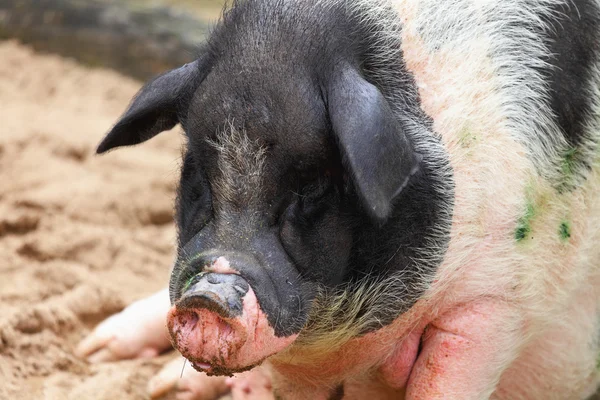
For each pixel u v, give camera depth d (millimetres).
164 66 20047
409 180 7762
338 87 7598
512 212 8469
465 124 8305
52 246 13047
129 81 20219
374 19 8219
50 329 11430
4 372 10516
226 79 7859
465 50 8469
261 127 7660
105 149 8797
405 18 8414
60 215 14047
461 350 8570
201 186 8133
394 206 8000
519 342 8914
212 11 22938
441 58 8391
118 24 20391
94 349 11352
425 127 8195
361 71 7961
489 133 8375
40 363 10867
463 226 8336
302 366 8820
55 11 20766
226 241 7492
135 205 14617
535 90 8633
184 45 19938
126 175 15539
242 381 10039
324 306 7969
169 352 11695
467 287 8516
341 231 7895
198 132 7883
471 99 8367
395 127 7438
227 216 7617
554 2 8852
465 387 8625
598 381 10008
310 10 8016
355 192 7754
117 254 13406
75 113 18297
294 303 7512
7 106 18219
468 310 8586
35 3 20891
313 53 7805
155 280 13008
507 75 8555
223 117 7758
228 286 7094
